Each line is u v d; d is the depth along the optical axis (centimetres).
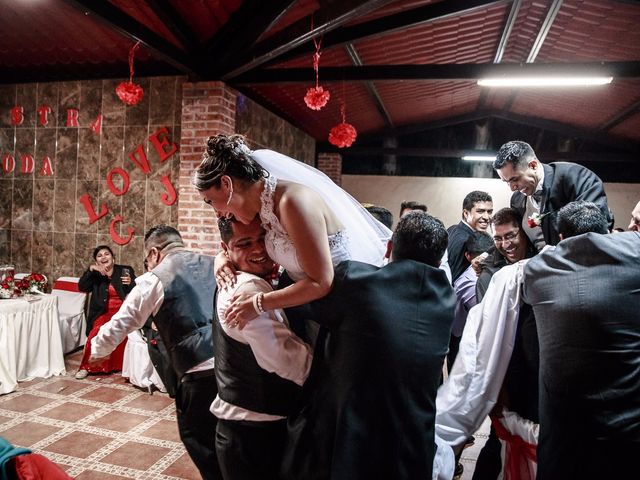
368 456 137
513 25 523
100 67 543
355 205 183
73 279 547
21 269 586
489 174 953
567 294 158
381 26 402
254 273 167
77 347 533
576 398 155
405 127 935
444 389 187
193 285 233
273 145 703
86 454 308
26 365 443
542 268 168
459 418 181
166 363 268
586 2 440
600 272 157
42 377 450
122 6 395
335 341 144
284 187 148
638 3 405
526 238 260
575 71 470
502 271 186
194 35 450
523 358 185
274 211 150
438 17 381
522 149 246
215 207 159
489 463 218
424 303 145
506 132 940
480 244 301
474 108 901
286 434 165
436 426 182
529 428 180
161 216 539
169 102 531
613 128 823
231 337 162
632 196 904
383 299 141
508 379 190
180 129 529
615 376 152
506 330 179
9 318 418
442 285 150
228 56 472
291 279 165
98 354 236
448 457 171
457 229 330
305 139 854
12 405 384
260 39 434
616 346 152
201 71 492
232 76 490
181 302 227
